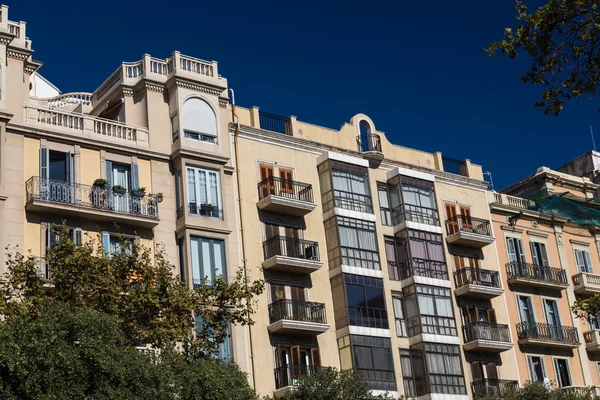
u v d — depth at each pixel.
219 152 41.84
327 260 44.16
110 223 37.50
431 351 44.81
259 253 41.66
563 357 51.12
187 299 30.94
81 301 28.91
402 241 46.78
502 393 45.59
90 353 26.08
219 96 43.03
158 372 27.52
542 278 51.72
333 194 44.84
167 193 39.91
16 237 35.19
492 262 50.69
